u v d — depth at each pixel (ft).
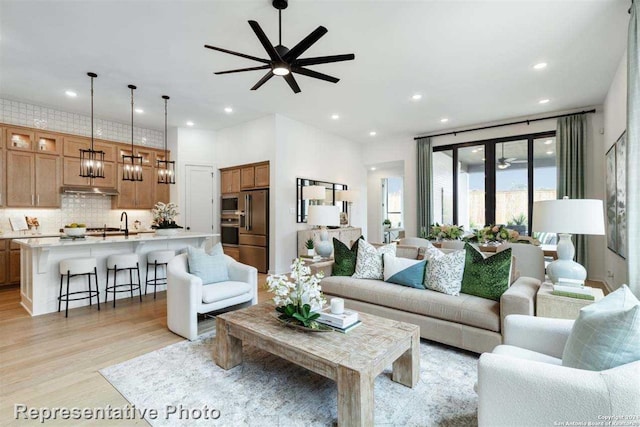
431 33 10.12
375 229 32.37
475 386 5.22
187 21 9.50
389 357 5.99
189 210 21.76
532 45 10.84
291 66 9.01
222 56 11.67
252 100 16.43
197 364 7.95
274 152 18.88
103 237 14.20
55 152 17.65
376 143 25.88
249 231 20.43
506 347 5.46
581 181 17.30
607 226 15.94
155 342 9.30
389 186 33.73
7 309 12.37
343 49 11.10
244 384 7.04
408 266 10.29
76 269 11.81
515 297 7.54
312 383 7.11
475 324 8.11
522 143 19.70
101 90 14.96
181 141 21.70
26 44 10.74
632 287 8.03
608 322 3.99
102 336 9.71
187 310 9.44
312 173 21.48
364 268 11.21
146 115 18.97
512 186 19.97
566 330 5.37
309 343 6.27
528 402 4.00
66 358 8.23
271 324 7.32
